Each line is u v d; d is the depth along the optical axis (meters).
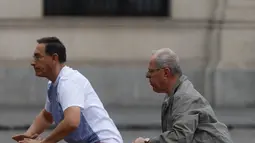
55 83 18.20
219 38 59.34
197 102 17.22
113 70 58.66
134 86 58.88
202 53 60.03
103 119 18.17
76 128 17.52
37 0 58.50
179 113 17.11
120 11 59.78
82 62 58.81
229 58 59.41
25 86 58.12
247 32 59.34
